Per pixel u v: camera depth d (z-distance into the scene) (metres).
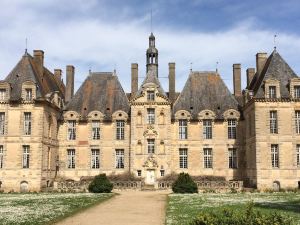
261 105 52.81
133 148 58.56
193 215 24.58
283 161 51.91
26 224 21.08
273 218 13.52
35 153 53.84
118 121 60.72
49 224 21.72
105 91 63.84
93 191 47.06
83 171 59.78
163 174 57.88
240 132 59.53
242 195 41.47
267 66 56.97
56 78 68.50
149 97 59.66
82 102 62.69
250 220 13.41
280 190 49.84
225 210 14.44
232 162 59.12
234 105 61.22
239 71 65.31
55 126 59.75
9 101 54.88
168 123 58.88
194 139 59.56
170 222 21.95
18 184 53.44
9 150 54.28
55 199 35.91
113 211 27.95
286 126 52.50
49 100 56.97
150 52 63.31
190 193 46.16
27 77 56.78
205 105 61.25
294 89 53.31
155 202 34.59
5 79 57.47
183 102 61.72
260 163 51.81
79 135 60.72
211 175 58.47
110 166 59.62
